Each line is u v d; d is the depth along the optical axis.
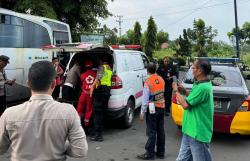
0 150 2.40
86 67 7.59
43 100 2.34
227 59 8.10
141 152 6.43
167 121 9.30
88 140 7.20
